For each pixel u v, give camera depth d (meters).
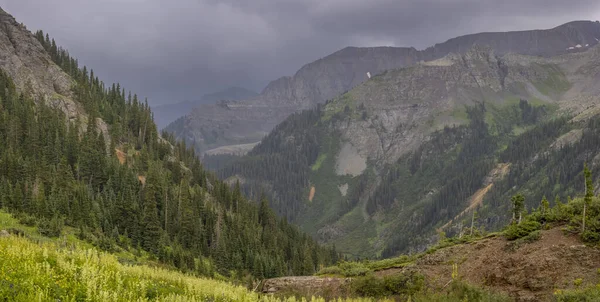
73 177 106.88
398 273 36.41
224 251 101.75
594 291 23.06
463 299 27.88
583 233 27.88
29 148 111.25
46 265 18.55
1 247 20.91
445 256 35.09
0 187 80.25
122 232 94.88
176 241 99.38
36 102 144.12
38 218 73.81
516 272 28.34
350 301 31.12
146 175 124.44
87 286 16.44
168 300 19.53
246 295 26.72
